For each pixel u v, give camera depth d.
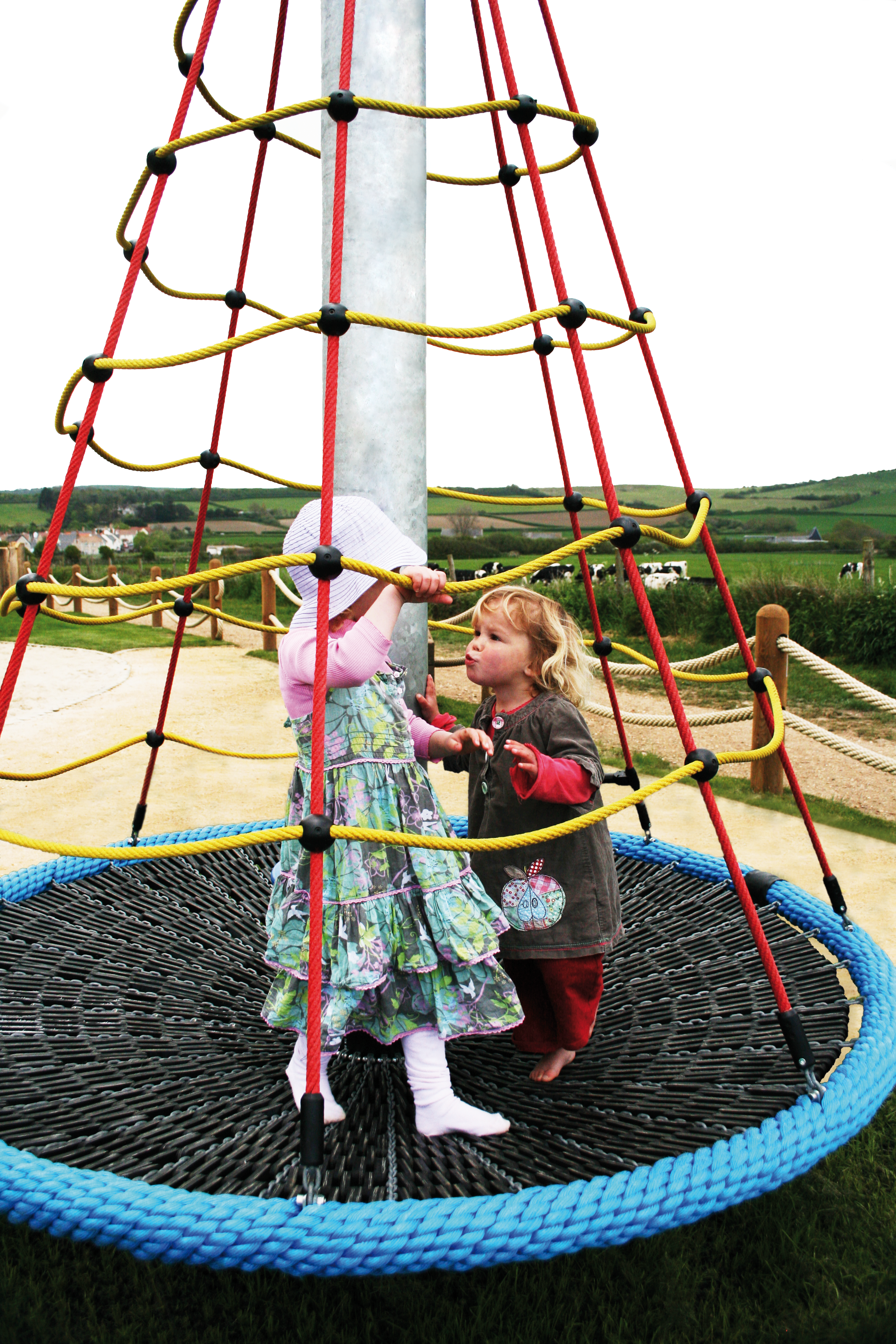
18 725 6.37
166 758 5.57
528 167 1.53
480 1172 1.42
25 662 9.47
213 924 2.54
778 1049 1.82
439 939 1.58
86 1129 1.54
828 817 4.36
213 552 21.66
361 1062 1.86
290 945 1.59
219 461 2.60
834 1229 1.83
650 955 2.35
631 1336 1.55
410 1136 1.55
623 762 5.54
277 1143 1.50
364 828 1.57
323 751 1.29
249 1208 1.23
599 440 1.47
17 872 2.71
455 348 2.25
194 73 1.47
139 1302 1.63
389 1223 1.21
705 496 1.96
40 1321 1.57
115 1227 1.21
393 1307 1.60
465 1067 1.85
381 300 2.05
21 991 2.11
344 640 1.54
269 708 6.98
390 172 2.04
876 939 2.91
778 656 4.72
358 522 1.67
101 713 6.74
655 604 11.26
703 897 2.68
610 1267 1.71
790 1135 1.44
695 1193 1.31
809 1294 1.65
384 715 1.69
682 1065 1.79
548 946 1.82
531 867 1.87
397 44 2.02
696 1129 1.54
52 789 4.88
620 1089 1.71
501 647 1.92
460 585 1.35
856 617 9.12
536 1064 1.86
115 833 4.12
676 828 4.21
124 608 15.09
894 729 6.46
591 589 2.62
